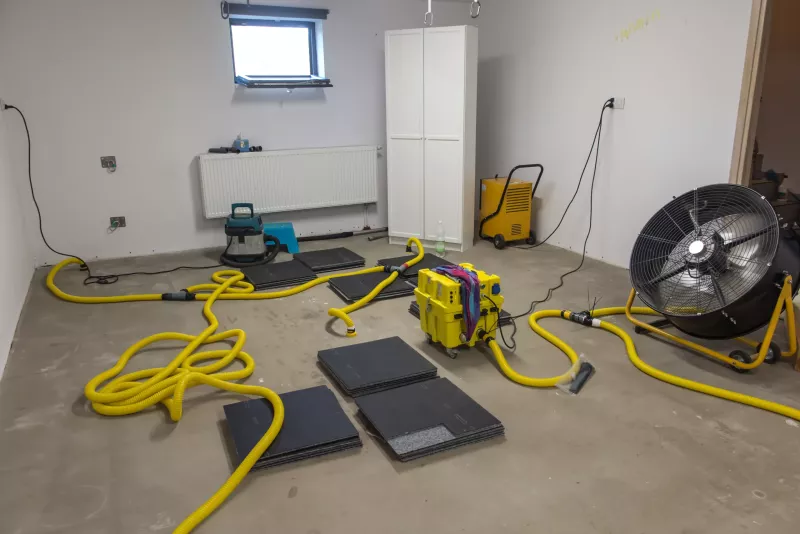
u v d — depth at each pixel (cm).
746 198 270
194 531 177
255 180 486
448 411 235
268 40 490
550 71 473
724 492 193
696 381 264
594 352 296
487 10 532
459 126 459
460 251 488
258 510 186
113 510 188
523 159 520
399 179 495
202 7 449
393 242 514
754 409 242
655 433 227
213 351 288
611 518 182
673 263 293
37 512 187
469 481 200
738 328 268
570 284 399
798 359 271
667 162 387
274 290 393
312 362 288
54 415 242
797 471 203
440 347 305
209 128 474
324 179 513
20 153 423
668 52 374
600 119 432
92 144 443
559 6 453
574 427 231
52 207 441
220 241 500
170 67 451
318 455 214
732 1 331
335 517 183
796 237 269
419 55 459
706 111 357
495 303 287
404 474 204
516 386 264
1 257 318
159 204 473
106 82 436
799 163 496
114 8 426
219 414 243
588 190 455
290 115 499
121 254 471
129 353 289
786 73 481
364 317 346
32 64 414
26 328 330
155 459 214
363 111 527
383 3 510
